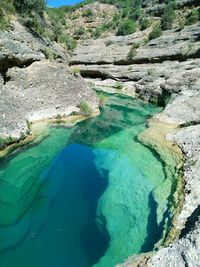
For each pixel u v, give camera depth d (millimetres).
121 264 12641
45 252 13812
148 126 29438
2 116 23594
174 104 33156
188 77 39062
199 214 14266
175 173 19953
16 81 27781
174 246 12414
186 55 52125
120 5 114250
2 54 25781
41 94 29250
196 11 70250
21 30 30984
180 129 27234
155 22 82875
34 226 15398
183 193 17219
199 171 18922
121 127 29719
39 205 17031
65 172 20594
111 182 19641
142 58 58812
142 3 101500
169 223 15141
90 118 31672
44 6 44156
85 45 82312
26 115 26797
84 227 15477
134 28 83500
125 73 57156
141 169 21266
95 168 21375
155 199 17625
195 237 12164
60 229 15266
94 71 63344
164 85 40500
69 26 107688
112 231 15242
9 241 14344
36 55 30359
